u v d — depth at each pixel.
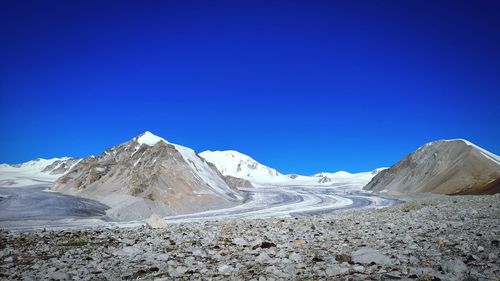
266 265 12.23
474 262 11.02
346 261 12.02
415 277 9.55
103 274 11.74
